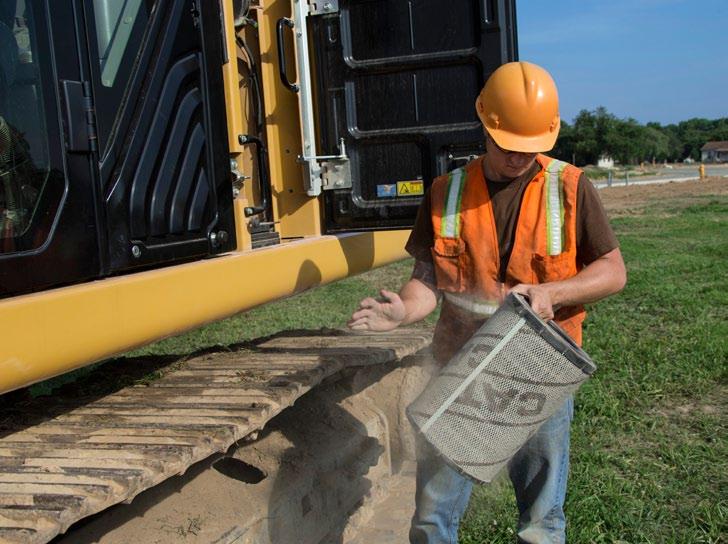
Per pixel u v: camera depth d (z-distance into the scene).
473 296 2.64
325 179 4.38
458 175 2.69
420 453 2.68
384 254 4.66
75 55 2.73
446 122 4.26
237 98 3.73
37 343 2.37
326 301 9.23
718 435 4.60
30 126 2.58
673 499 3.84
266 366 3.61
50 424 2.94
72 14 2.72
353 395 4.13
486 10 4.14
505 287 2.62
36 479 2.35
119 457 2.52
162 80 3.12
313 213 4.44
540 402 2.35
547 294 2.39
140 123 2.99
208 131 3.38
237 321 7.99
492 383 2.34
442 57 4.21
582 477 3.99
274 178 4.47
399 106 4.32
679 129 139.00
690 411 5.05
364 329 2.61
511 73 2.56
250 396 3.14
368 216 4.42
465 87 4.22
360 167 4.42
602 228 2.54
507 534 3.49
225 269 3.26
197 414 2.95
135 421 2.91
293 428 3.60
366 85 4.37
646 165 93.50
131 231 2.93
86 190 2.75
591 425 4.80
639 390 5.34
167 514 2.92
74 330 2.50
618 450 4.46
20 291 2.49
